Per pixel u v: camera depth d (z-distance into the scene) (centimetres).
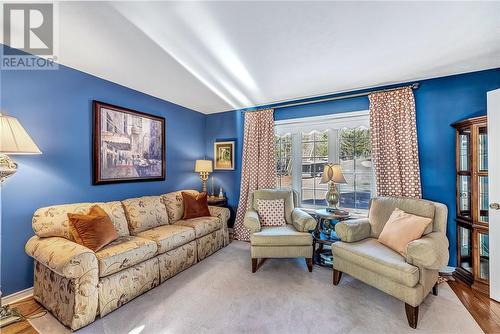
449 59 222
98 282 175
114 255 187
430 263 168
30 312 183
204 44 194
